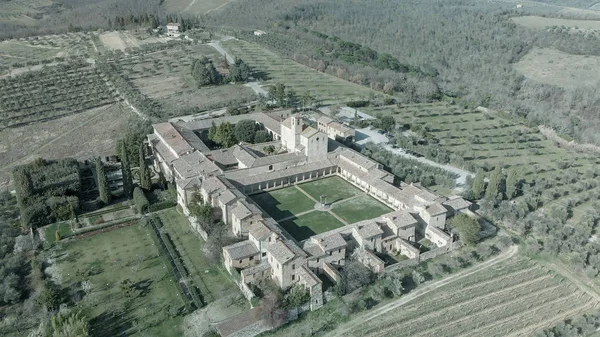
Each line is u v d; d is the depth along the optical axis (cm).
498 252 13388
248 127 19712
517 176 16888
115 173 17738
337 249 12312
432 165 18462
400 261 12750
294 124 17675
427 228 13738
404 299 11612
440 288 11969
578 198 16250
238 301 11412
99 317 10925
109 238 13862
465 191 16125
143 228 14388
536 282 12331
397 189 15575
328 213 15162
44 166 16975
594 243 13625
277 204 15700
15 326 10706
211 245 12794
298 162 17350
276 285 11669
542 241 13888
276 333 10631
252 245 12512
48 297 11038
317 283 11125
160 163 17762
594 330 10962
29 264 12731
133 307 11225
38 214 14238
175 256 12950
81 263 12762
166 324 10762
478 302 11594
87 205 15350
